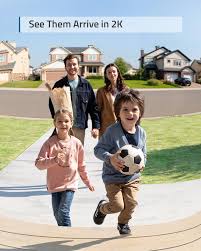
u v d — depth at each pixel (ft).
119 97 13.70
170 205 21.34
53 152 16.35
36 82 228.02
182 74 296.51
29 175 29.14
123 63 275.18
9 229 14.93
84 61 292.81
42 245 13.50
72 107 23.20
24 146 42.57
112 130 13.89
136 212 20.21
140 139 14.07
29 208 21.42
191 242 13.64
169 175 29.25
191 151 39.60
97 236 14.30
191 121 69.92
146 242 13.66
